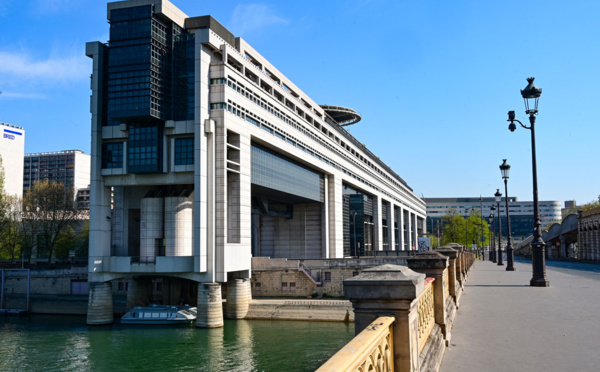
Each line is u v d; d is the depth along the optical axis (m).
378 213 124.19
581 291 21.58
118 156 58.16
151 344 46.06
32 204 100.69
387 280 6.30
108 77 56.00
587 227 102.88
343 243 99.00
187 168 56.00
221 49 58.53
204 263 54.31
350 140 110.38
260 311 59.50
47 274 79.94
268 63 74.06
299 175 81.19
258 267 71.62
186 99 57.34
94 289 57.41
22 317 68.81
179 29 58.84
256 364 38.00
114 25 56.12
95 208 57.78
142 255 58.50
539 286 24.47
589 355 9.42
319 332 49.91
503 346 10.38
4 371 37.84
